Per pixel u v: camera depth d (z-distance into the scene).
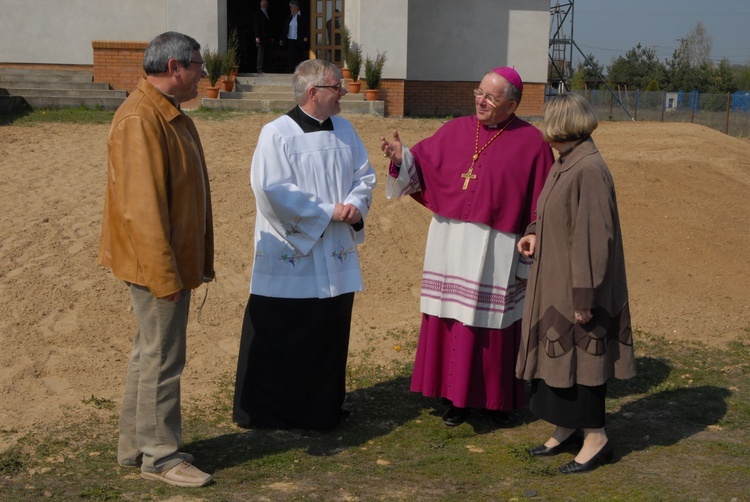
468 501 3.96
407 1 17.03
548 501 3.96
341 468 4.36
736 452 4.59
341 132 4.82
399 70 17.05
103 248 4.09
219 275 7.27
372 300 7.21
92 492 3.89
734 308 7.37
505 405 4.98
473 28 18.56
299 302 4.78
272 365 4.87
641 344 6.60
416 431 4.96
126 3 16.98
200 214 4.10
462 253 4.91
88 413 5.01
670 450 4.63
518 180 4.86
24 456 4.35
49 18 16.97
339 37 18.28
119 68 16.56
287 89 16.45
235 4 22.25
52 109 15.09
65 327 6.20
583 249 4.10
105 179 9.46
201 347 6.15
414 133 13.27
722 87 53.34
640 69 54.72
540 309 4.34
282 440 4.75
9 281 6.72
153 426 4.08
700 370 6.07
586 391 4.27
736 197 9.91
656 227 9.00
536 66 18.72
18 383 5.40
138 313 4.01
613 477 4.25
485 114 4.83
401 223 8.60
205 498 3.89
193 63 3.96
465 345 4.91
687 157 11.40
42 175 9.55
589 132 4.24
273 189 4.55
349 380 5.79
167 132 3.91
